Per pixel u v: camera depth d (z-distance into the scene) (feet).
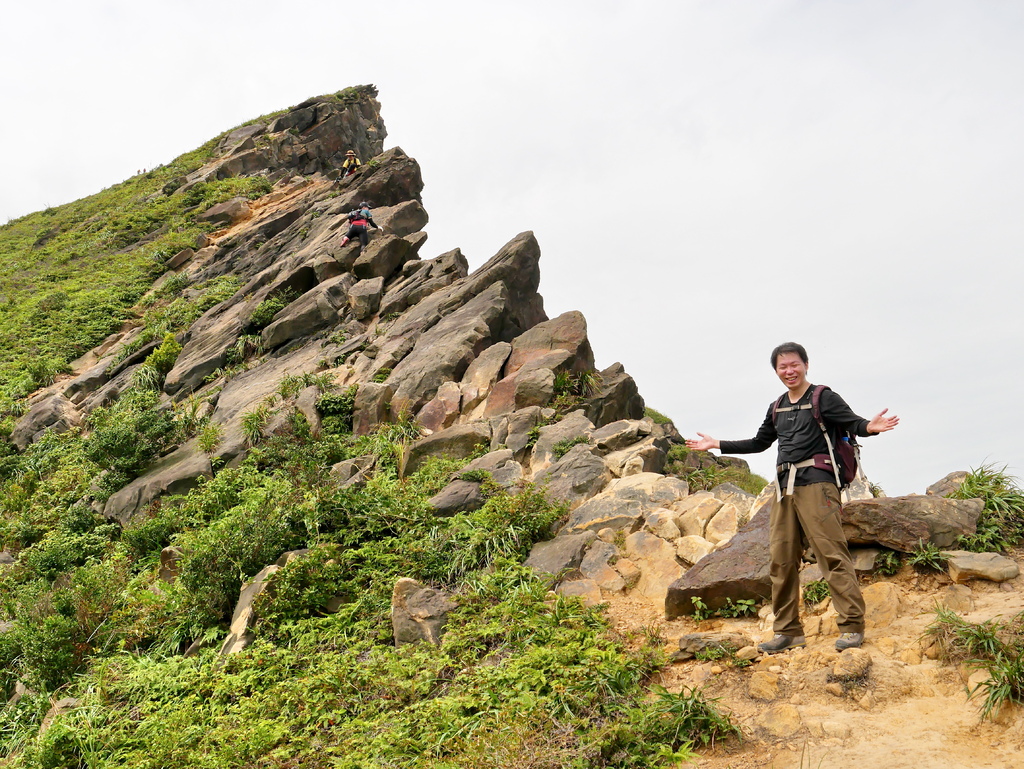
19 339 94.84
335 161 143.54
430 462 40.40
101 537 47.01
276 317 71.36
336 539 32.83
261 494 40.01
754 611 21.34
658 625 22.20
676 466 47.62
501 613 24.17
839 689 16.49
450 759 17.01
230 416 56.70
